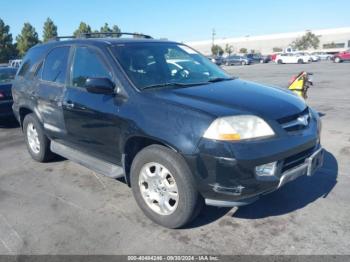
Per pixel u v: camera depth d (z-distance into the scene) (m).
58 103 4.41
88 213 3.74
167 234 3.29
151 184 3.41
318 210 3.62
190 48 4.79
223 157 2.84
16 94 5.50
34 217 3.70
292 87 7.90
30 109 5.13
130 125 3.38
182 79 3.91
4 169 5.24
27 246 3.17
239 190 2.89
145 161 3.35
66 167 5.19
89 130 3.99
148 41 4.39
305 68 29.00
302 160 3.32
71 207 3.90
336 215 3.51
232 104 3.14
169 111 3.15
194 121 2.98
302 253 2.92
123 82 3.61
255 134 2.94
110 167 3.92
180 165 3.08
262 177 2.92
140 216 3.64
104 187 4.41
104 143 3.83
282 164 3.03
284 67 32.47
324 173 4.59
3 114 7.79
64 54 4.58
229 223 3.43
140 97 3.42
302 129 3.29
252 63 46.56
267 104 3.24
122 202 3.97
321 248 2.98
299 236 3.17
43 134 5.09
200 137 2.92
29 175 4.93
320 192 4.04
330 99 10.90
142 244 3.14
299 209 3.65
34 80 5.03
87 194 4.22
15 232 3.42
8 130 7.93
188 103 3.15
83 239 3.25
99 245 3.15
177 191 3.16
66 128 4.39
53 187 4.47
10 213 3.81
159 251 3.03
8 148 6.39
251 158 2.83
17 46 56.66
